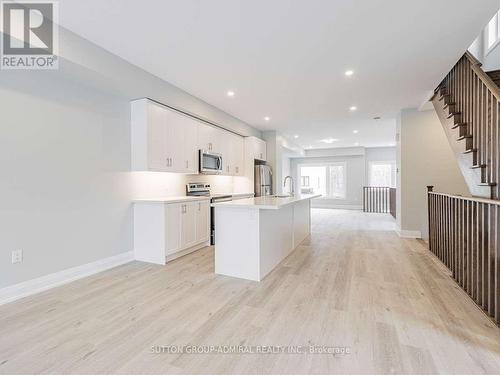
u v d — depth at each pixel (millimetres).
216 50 2766
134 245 3623
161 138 3680
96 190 3119
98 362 1551
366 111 5078
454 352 1626
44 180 2607
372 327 1911
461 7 2092
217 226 3055
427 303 2283
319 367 1507
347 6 2078
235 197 5184
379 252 3984
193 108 4145
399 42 2619
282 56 2898
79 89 2936
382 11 2141
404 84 3721
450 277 2910
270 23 2303
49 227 2646
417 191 4941
